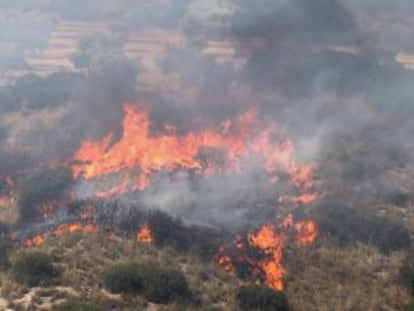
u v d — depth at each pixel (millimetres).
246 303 116938
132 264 123188
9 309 108812
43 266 120625
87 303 109312
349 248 144750
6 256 128875
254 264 135000
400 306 121125
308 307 118312
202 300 116812
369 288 128000
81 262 126500
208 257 136250
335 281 130375
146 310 111000
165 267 124688
